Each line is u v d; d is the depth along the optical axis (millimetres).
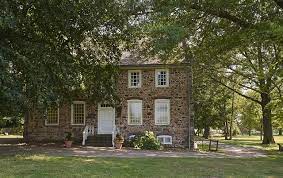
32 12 21031
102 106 33281
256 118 54688
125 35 23516
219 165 17844
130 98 32781
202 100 52406
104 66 26391
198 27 19188
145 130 32344
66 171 14578
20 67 19688
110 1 20172
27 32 21234
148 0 17938
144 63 32031
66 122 33656
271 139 40094
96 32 23328
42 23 21312
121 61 32656
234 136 72750
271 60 27234
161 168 16062
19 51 20234
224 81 41406
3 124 42531
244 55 32469
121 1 19797
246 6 17094
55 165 16453
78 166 16234
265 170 16297
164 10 17000
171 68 32406
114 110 33000
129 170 15234
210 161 19781
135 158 20688
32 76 19688
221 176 14023
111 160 19188
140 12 18688
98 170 15070
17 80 19594
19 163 16953
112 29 23156
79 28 21938
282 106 27547
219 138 62438
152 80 32688
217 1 16484
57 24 21125
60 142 33438
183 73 32250
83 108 33594
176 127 31891
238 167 17203
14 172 14000
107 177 13312
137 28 19688
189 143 31359
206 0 17094
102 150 26984
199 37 19781
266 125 40250
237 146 36094
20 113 21250
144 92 32688
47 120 33938
